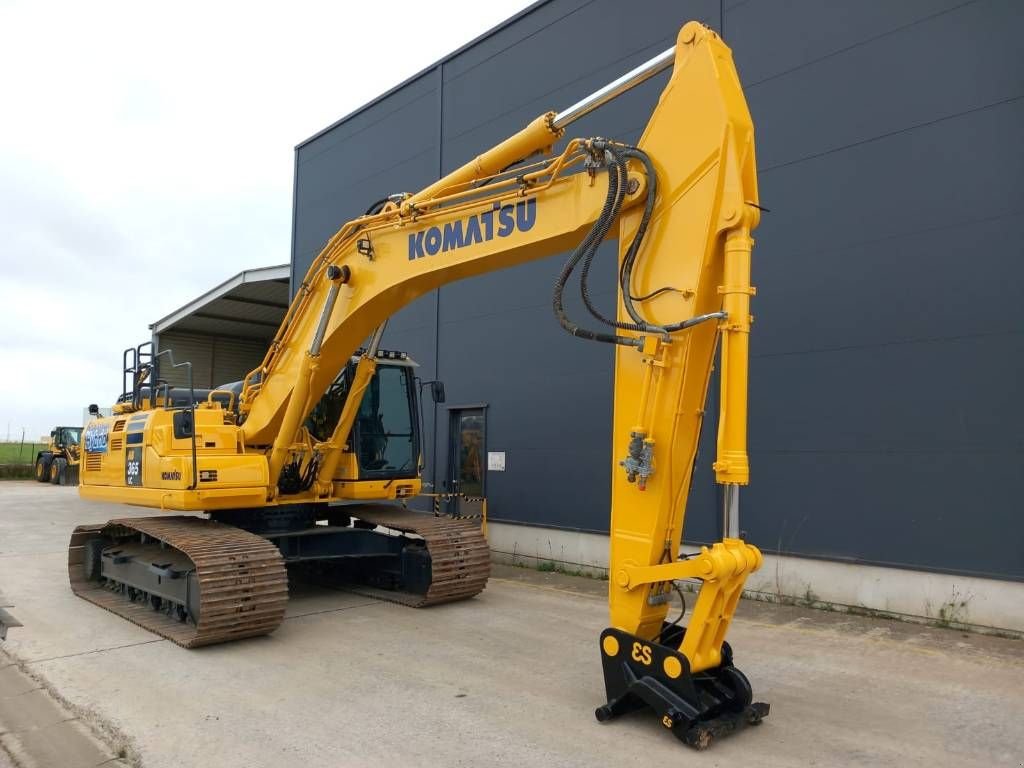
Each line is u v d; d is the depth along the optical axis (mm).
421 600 7656
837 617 7215
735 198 4113
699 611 4102
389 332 13250
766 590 7965
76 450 26578
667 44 9102
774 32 8195
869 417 7367
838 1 7742
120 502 8070
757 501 8094
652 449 4297
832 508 7562
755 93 8328
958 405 6840
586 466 9805
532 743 4191
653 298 4426
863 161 7520
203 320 21578
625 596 4473
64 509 17625
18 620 7137
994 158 6742
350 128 14172
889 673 5496
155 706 4809
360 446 8297
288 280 16906
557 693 5023
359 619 7176
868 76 7520
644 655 4316
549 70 10492
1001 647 6156
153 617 7027
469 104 11680
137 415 8031
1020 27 6648
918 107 7191
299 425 7359
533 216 5125
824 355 7691
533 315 10648
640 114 9398
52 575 9469
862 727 4457
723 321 4082
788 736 4312
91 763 4027
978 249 6793
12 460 34438
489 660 5801
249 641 6375
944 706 4820
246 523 7871
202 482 6906
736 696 4328
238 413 8195
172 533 6867
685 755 4035
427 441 12281
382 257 6367
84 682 5293
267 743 4215
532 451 10539
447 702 4855
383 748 4141
